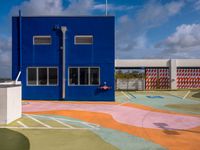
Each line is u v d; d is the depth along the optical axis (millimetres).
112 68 21828
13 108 12320
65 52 22031
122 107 18109
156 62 38906
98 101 21703
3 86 11898
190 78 39844
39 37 22266
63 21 22109
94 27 21953
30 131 10391
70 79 22031
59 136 9664
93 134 10109
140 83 39594
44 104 19297
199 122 12969
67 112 15445
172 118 14070
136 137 9773
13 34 22328
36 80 22203
